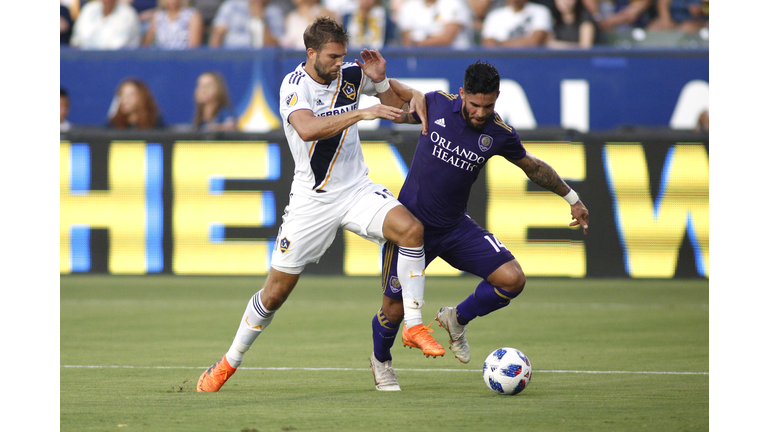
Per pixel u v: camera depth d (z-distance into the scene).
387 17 49.28
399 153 39.50
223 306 32.31
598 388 16.55
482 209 39.31
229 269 40.25
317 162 15.88
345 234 40.25
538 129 39.25
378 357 16.50
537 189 39.12
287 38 49.53
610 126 42.56
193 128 43.53
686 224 38.84
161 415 13.63
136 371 18.98
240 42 49.38
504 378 15.47
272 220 39.91
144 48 43.47
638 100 42.41
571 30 48.50
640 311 30.78
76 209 40.56
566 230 39.12
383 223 15.76
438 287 37.22
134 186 40.31
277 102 43.09
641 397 15.41
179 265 40.31
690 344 23.36
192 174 40.12
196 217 40.19
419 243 15.62
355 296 34.81
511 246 39.31
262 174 39.88
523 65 42.47
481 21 49.22
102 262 40.56
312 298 34.31
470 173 16.19
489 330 26.25
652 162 38.91
